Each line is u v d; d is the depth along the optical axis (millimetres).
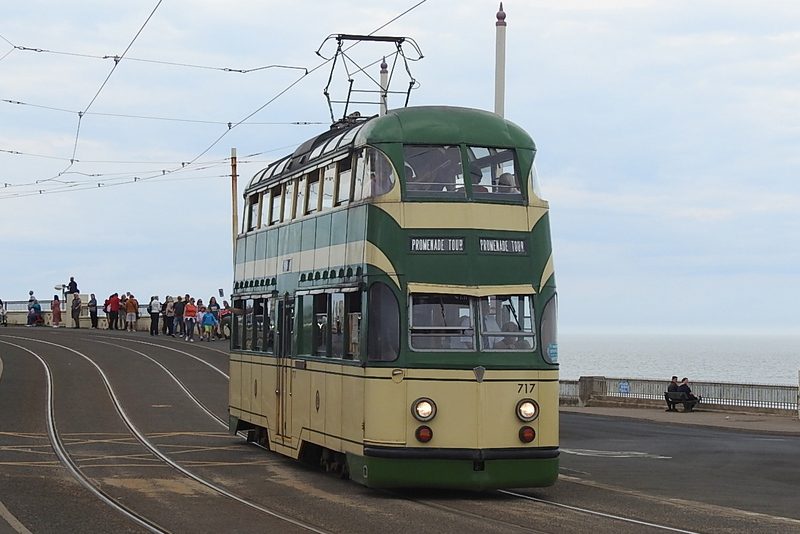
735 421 40750
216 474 20609
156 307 64125
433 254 17734
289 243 22516
